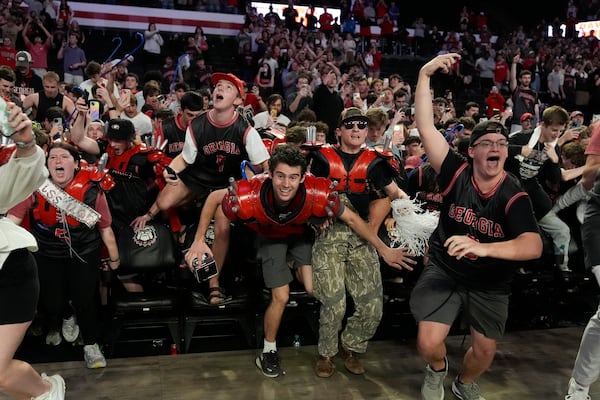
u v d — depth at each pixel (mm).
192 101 4141
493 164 2646
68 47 10555
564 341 4082
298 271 3645
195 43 12422
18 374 2391
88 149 4070
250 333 3895
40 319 3922
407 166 4766
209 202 3396
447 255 2881
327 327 3410
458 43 14992
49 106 5648
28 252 2406
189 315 3834
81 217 3281
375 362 3701
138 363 3576
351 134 3338
